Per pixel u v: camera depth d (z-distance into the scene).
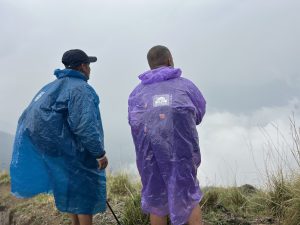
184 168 1.93
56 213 3.29
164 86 2.03
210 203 2.94
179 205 1.91
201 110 2.06
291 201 2.54
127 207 2.85
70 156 2.17
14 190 2.28
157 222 2.00
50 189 2.27
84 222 2.20
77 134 2.13
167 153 1.93
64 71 2.26
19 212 3.63
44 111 2.17
